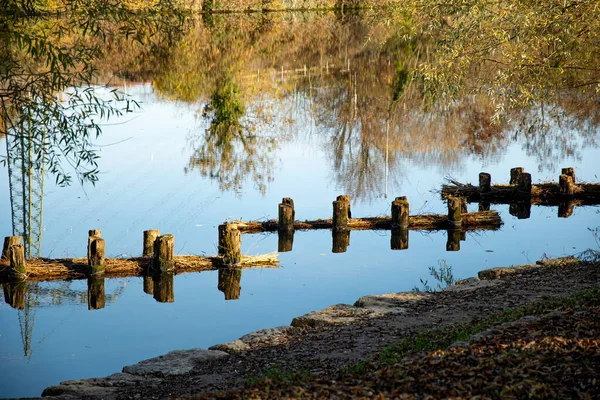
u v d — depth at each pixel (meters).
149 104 50.03
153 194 31.45
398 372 9.57
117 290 20.55
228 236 22.36
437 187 32.44
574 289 16.12
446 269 21.80
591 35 18.84
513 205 29.88
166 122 46.50
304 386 9.60
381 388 9.15
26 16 13.48
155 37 61.75
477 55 19.73
